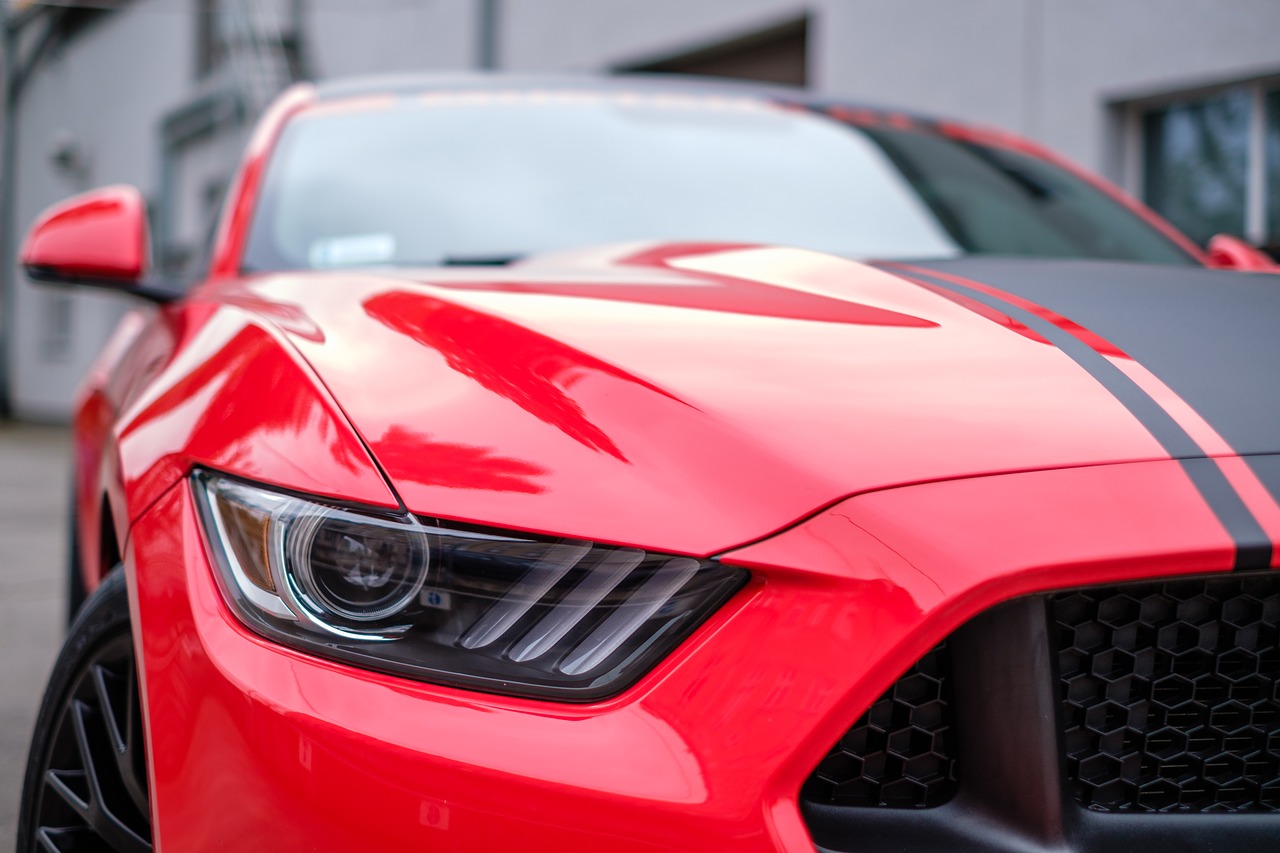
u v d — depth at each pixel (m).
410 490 0.86
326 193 1.84
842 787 0.81
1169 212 5.29
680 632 0.79
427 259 1.69
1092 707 0.83
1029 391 0.93
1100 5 5.30
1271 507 0.82
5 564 4.01
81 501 2.16
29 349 16.34
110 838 1.05
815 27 6.89
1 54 16.80
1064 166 2.33
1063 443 0.86
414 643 0.83
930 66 6.16
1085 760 0.83
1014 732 0.81
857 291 1.18
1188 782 0.85
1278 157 4.87
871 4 6.50
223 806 0.82
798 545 0.79
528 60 9.32
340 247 1.73
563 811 0.75
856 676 0.76
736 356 0.96
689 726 0.76
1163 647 0.85
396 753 0.78
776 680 0.76
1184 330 1.07
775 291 1.18
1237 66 4.80
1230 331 1.08
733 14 7.47
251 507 0.92
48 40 16.19
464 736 0.78
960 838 0.81
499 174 1.89
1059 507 0.81
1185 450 0.86
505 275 1.30
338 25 11.59
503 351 0.99
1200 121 5.15
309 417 0.95
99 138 15.40
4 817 1.81
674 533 0.81
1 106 16.83
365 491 0.87
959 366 0.97
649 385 0.91
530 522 0.83
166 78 13.70
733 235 1.81
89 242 1.78
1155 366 0.99
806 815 0.80
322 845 0.78
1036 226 2.01
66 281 1.80
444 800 0.77
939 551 0.78
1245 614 0.86
